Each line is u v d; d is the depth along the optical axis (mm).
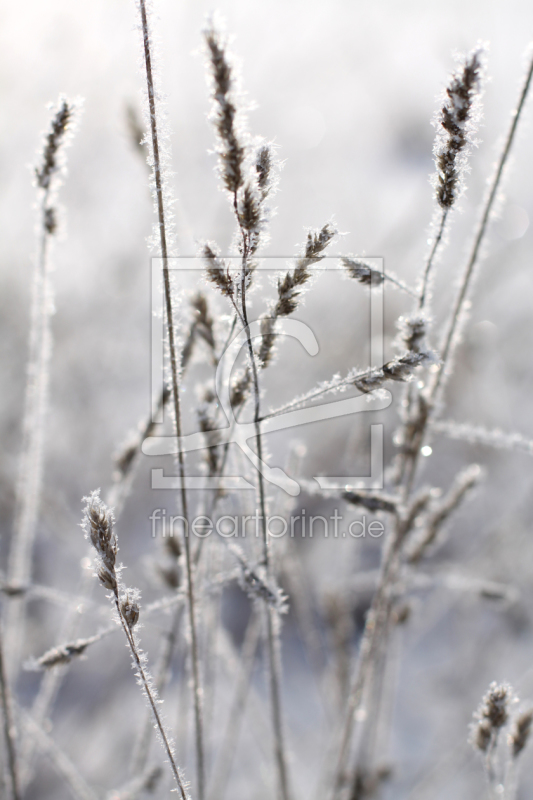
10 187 1092
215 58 425
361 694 513
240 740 846
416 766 853
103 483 1088
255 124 1336
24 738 526
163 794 580
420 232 1121
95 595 644
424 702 936
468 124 441
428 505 495
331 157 1493
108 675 941
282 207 1347
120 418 1159
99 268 1145
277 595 456
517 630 878
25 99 1088
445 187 447
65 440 1106
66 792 791
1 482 856
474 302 1065
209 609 535
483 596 530
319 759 829
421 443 487
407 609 549
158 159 438
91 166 1147
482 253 474
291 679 1015
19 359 1066
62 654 455
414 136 1529
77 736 872
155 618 856
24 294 1082
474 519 1088
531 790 717
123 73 1098
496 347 1077
